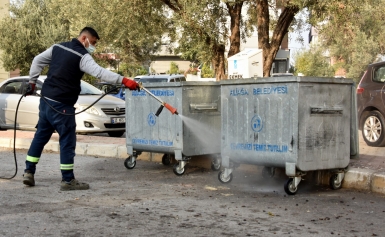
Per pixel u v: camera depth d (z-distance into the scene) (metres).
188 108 8.05
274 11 18.95
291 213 5.82
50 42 31.97
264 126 6.84
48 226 5.16
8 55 32.97
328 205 6.23
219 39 18.06
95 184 7.47
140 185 7.43
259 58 10.02
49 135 7.15
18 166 9.05
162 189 7.14
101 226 5.18
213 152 8.38
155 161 9.60
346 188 7.24
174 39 18.91
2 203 6.13
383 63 11.36
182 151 8.04
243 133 7.11
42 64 7.12
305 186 7.41
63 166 6.95
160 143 8.30
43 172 8.42
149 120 8.41
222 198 6.58
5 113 14.30
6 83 14.62
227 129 7.31
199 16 16.11
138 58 32.88
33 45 33.00
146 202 6.28
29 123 13.96
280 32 17.00
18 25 32.88
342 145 6.98
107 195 6.68
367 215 5.75
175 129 8.09
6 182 7.50
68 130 6.93
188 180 7.87
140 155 9.80
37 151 7.12
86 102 13.40
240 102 7.11
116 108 13.61
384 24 34.75
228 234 4.96
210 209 5.96
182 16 16.22
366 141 11.35
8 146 11.66
